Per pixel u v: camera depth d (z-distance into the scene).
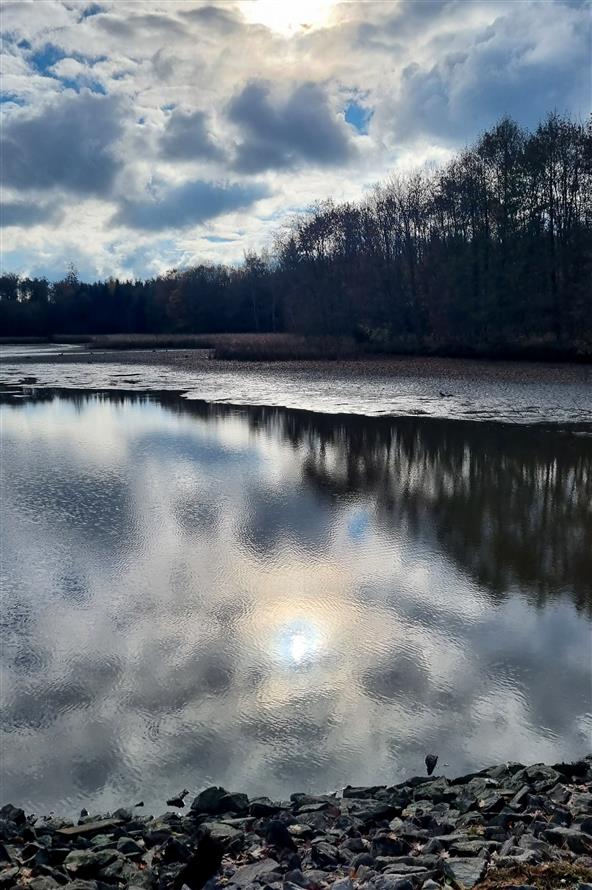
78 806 7.24
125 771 7.79
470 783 7.18
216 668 10.00
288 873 5.33
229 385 47.50
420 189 71.94
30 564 14.03
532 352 55.72
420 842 6.00
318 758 8.00
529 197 58.81
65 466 22.86
